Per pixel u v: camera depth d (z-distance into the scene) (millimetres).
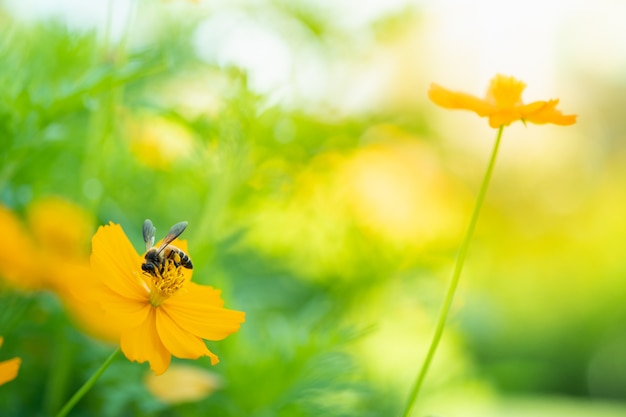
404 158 932
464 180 1194
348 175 882
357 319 926
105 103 723
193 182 791
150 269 559
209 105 760
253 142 733
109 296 554
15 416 726
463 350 1045
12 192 724
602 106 3283
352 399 746
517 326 2162
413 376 912
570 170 2363
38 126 661
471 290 1207
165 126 786
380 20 914
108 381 694
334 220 894
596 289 2436
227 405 700
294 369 708
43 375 743
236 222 815
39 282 646
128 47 727
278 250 899
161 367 551
